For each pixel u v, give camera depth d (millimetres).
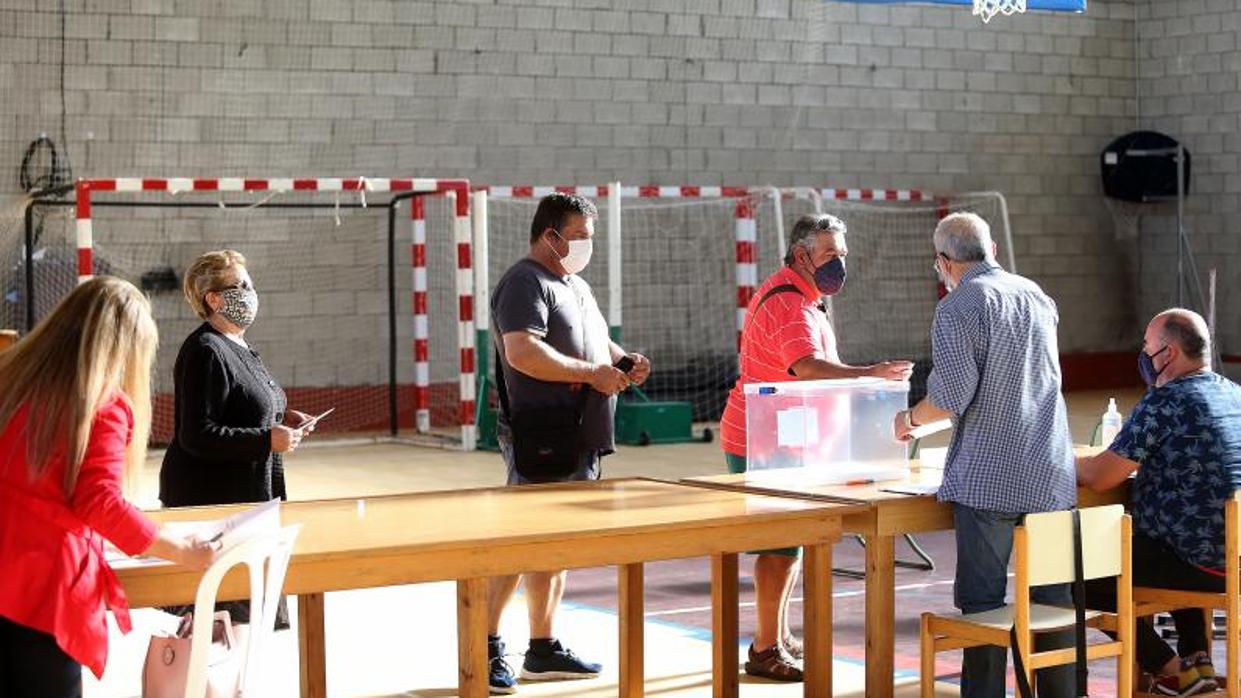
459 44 14367
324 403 14055
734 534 3971
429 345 14406
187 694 3160
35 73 12961
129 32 13203
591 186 13805
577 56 14836
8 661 3062
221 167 13570
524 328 4758
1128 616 4102
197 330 4402
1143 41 17453
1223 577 4508
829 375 4836
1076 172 17234
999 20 16766
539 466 4797
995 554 4262
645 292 15133
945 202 16453
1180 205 16359
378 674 5270
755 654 5086
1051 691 4312
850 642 5688
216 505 4199
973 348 4172
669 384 14953
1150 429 4516
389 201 14141
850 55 16016
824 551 4324
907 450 4770
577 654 5336
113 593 3182
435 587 6848
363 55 14023
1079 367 17281
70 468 3037
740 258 13469
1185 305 17109
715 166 15445
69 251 13047
